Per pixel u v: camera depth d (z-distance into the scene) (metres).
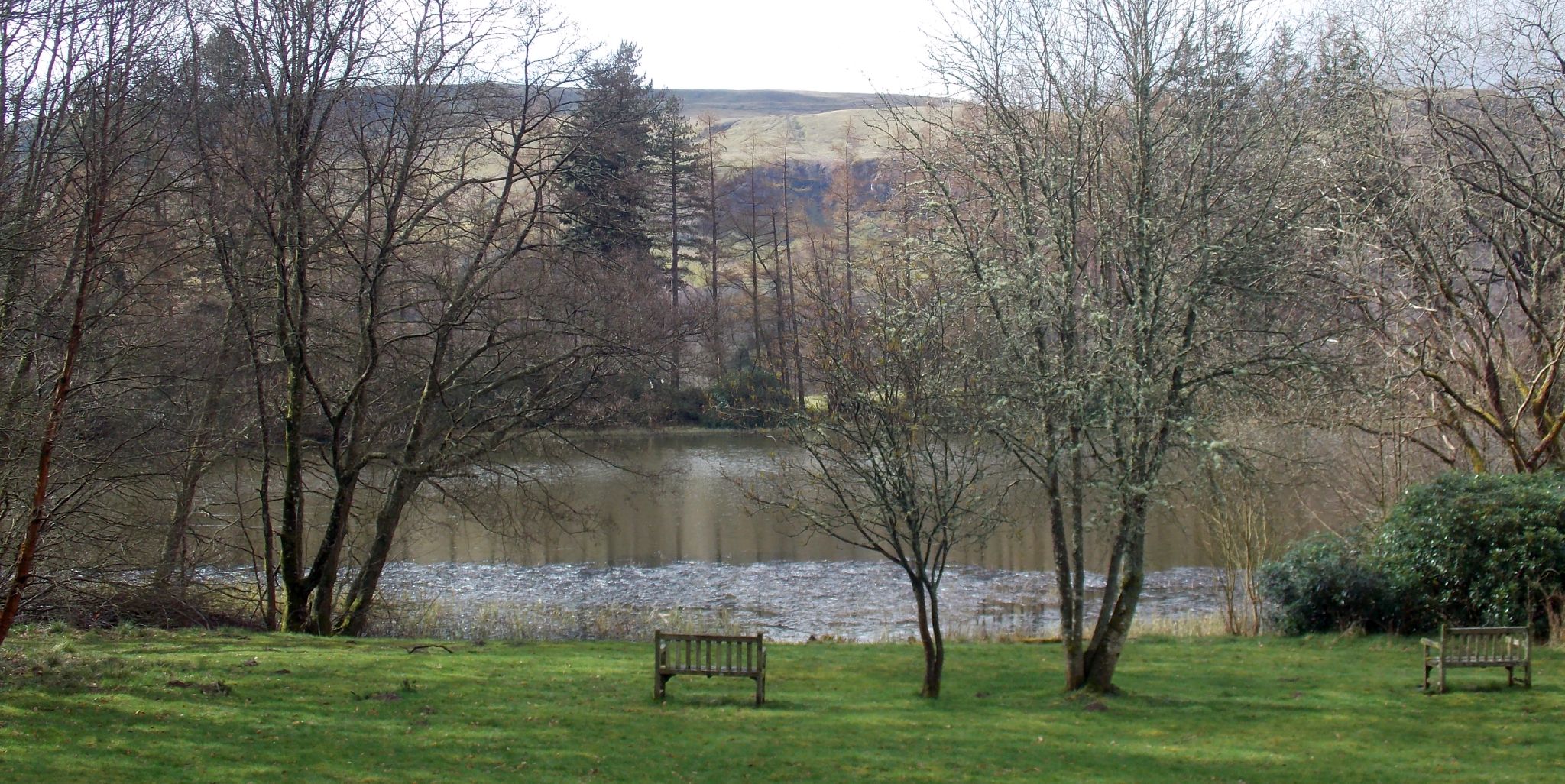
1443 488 19.67
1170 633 21.30
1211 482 15.16
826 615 24.88
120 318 18.41
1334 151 19.19
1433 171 19.56
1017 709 14.12
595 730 12.53
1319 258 18.81
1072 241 14.09
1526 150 21.61
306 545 30.11
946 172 15.32
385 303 23.11
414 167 21.72
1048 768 11.39
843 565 30.64
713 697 14.55
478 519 23.91
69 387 15.77
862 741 12.33
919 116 15.27
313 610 21.94
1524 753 11.98
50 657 14.50
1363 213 19.53
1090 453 14.67
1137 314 13.47
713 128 87.69
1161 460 13.91
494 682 15.03
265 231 20.28
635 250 34.53
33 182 16.67
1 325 15.89
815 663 17.45
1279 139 14.59
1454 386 23.14
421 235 22.39
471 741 11.85
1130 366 13.13
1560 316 20.11
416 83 21.05
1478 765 11.56
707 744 12.07
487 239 22.16
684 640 14.23
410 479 22.67
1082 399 13.59
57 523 16.72
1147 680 16.27
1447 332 21.17
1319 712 13.97
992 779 10.95
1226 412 16.48
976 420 14.20
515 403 23.75
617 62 50.78
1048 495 15.27
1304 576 20.19
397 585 28.17
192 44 19.44
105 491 18.50
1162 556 30.69
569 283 23.56
